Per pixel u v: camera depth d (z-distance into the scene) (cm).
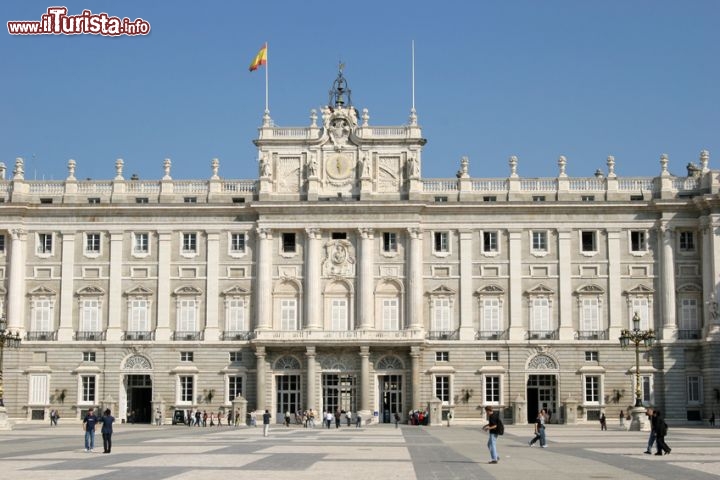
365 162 10956
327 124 11044
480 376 10681
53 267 10938
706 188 10731
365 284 10762
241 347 10744
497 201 10869
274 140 11000
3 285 10862
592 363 10675
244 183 11106
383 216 10850
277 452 5484
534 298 10800
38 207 10925
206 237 10944
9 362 10731
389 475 4106
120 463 4662
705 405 10394
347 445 6284
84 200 11062
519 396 10475
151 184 11106
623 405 10600
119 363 10781
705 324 10556
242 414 10294
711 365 10281
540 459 5053
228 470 4281
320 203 10794
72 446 6125
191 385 10762
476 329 10788
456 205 10831
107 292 10912
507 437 7638
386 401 10669
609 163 10962
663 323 10669
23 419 10712
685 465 4653
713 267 10462
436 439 7262
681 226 10738
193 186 11106
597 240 10844
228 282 10888
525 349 10700
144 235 11000
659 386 10600
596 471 4344
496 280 10844
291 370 10656
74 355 10806
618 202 10788
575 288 10788
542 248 10894
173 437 7406
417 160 10950
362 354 10500
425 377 10694
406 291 10812
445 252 10894
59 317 10875
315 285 10788
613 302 10744
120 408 10738
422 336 10581
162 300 10862
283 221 10869
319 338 10544
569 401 10394
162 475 4034
